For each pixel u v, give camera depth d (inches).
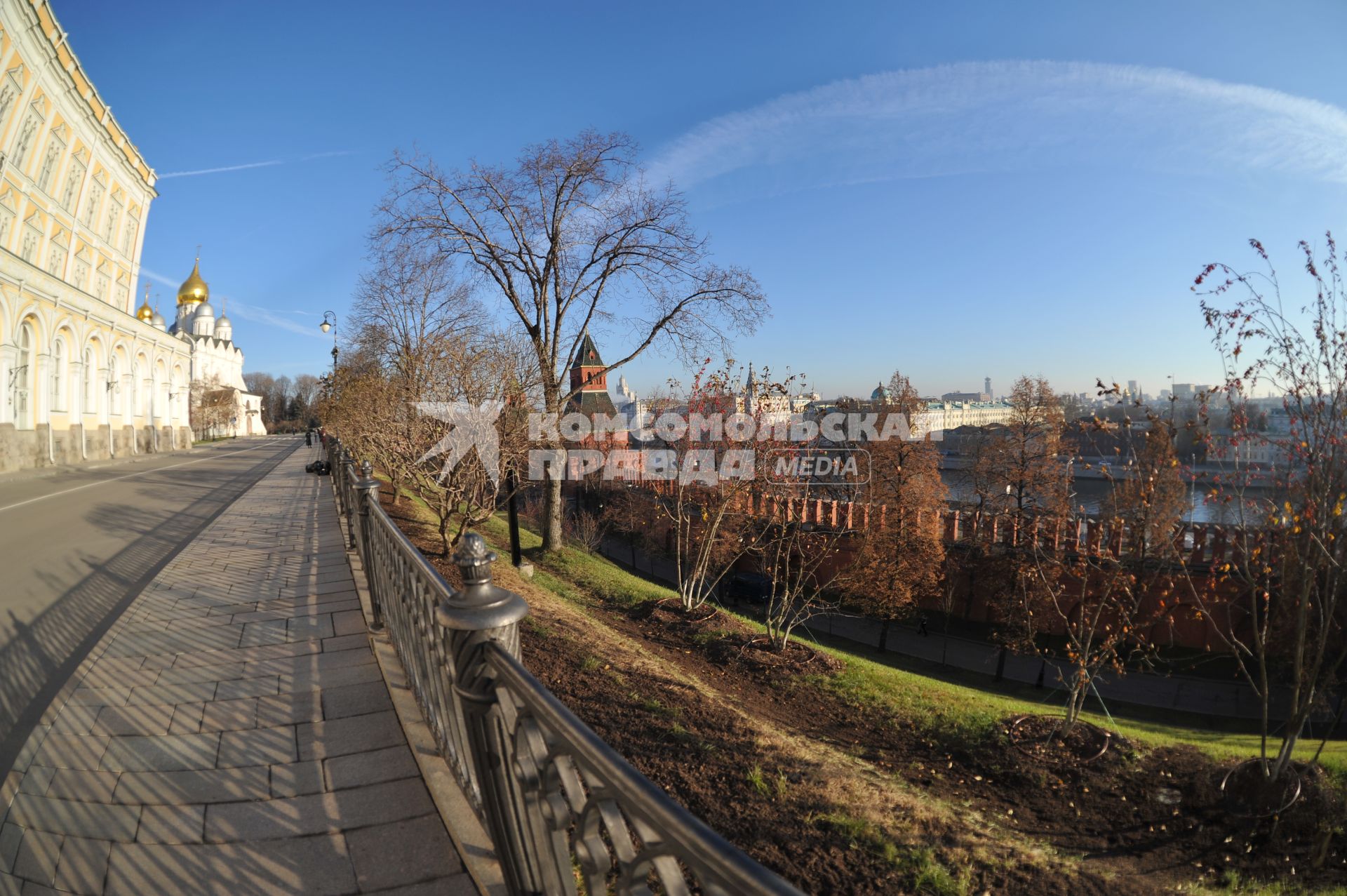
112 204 1466.5
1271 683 610.9
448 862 102.2
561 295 747.4
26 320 1039.0
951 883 165.5
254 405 3730.3
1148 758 267.4
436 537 478.3
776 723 273.1
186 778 126.2
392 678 164.4
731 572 994.1
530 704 64.3
